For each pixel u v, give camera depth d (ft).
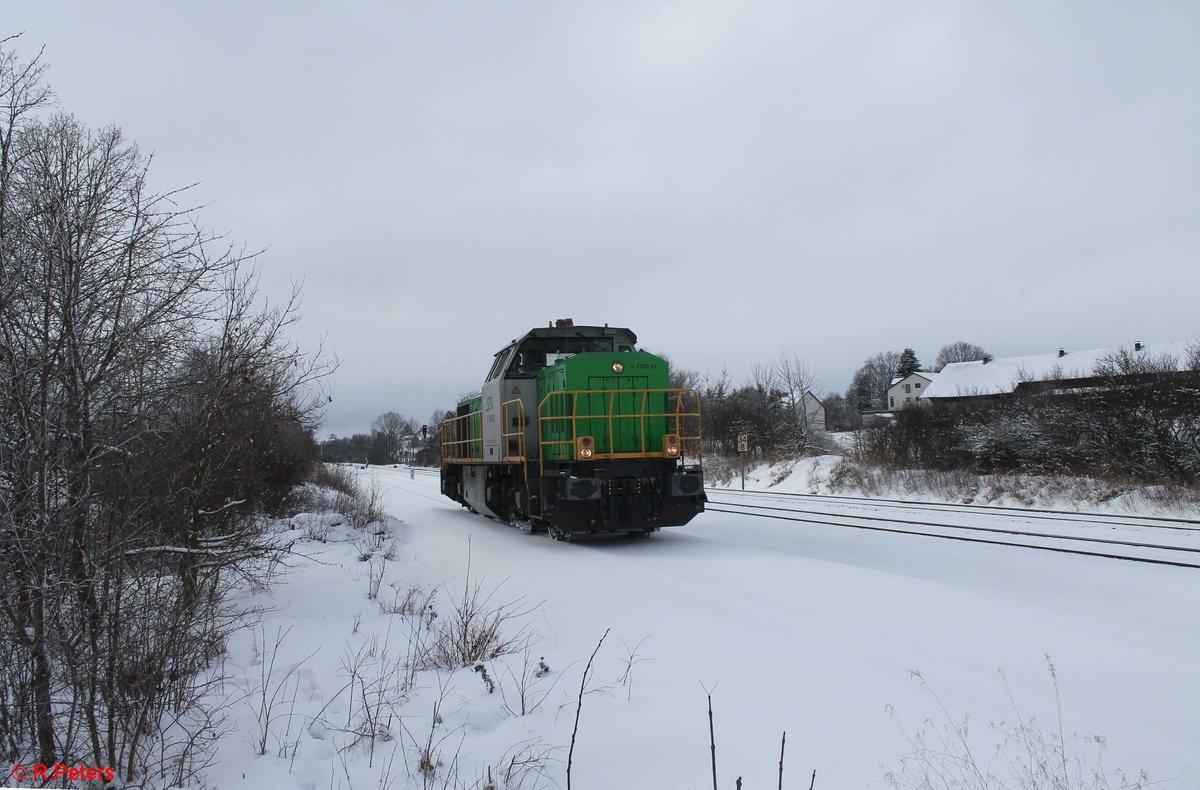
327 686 17.83
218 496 24.11
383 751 14.11
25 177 13.38
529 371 46.19
